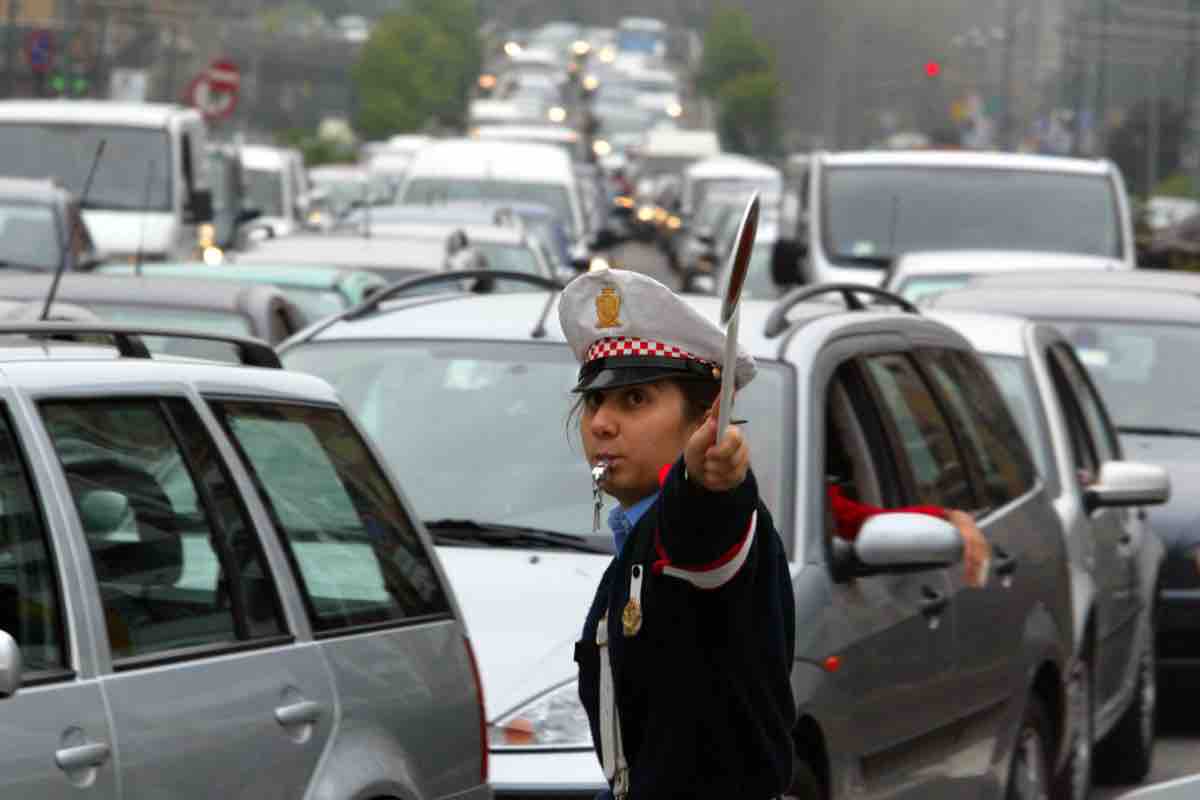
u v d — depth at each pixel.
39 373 13.38
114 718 12.91
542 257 56.66
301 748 14.28
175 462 14.15
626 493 10.35
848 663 17.97
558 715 16.95
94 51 188.50
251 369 15.38
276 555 14.63
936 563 18.17
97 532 13.25
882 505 19.81
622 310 10.24
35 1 181.62
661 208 168.12
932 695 19.69
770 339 19.77
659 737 10.09
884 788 18.77
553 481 19.92
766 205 124.00
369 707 14.94
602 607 10.41
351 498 15.74
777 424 18.92
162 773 13.16
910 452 20.64
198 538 14.09
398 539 16.11
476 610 17.94
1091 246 58.59
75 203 52.41
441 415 20.61
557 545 19.31
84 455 13.38
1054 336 29.06
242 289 31.20
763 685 10.05
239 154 89.06
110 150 70.25
